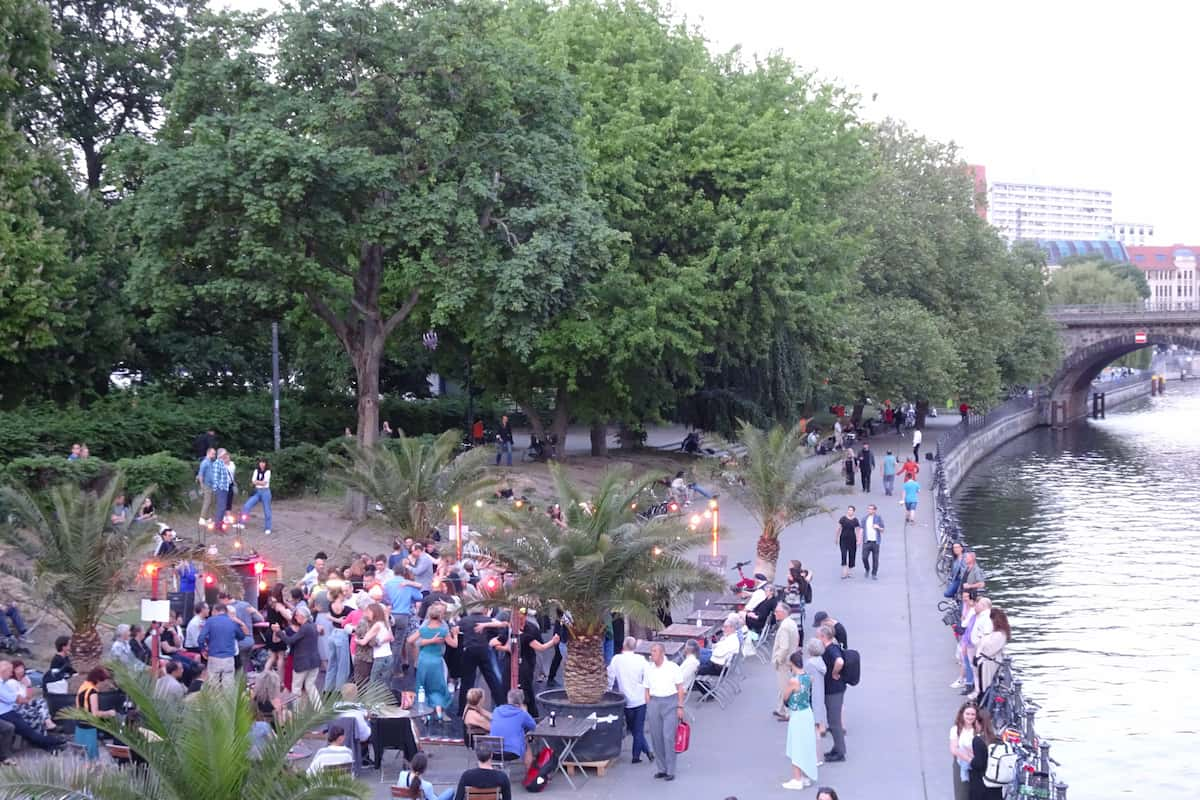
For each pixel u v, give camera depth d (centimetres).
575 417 5628
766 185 5056
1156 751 2989
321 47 3638
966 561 3061
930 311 8169
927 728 2167
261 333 5253
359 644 2028
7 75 3778
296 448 4134
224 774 1176
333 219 3503
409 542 2906
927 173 8656
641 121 4875
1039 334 9494
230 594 2359
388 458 3297
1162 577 4956
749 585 3106
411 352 5584
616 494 2077
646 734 2130
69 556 2109
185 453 4188
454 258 3719
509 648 2089
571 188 4038
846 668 2008
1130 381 17300
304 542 3459
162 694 1241
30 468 3139
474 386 5575
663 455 5859
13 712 1752
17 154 3966
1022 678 3606
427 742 1941
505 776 1567
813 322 5844
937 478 5331
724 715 2264
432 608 1998
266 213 3362
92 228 4400
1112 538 5869
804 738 1850
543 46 5000
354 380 5712
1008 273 9356
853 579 3584
